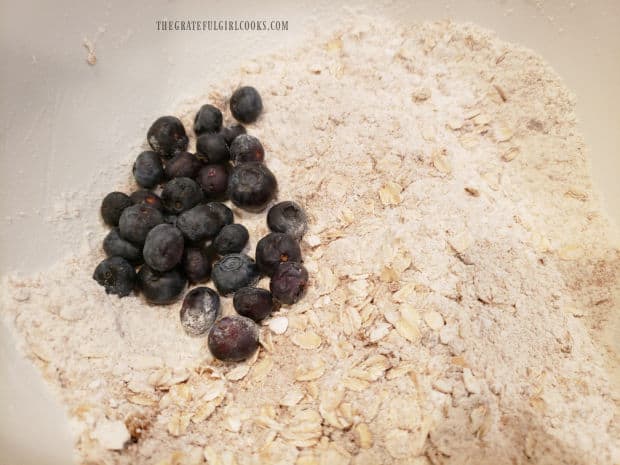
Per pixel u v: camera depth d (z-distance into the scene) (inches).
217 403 4.4
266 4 6.8
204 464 4.1
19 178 5.1
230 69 6.7
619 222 5.3
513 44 6.3
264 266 5.0
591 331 4.7
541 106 5.9
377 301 4.9
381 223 5.4
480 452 4.0
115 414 4.3
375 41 6.7
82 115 5.6
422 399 4.3
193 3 6.3
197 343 4.9
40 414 4.1
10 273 4.8
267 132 6.2
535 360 4.4
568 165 5.7
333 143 5.9
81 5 5.5
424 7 6.7
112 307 4.9
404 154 5.7
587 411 4.2
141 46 6.1
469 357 4.5
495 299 4.7
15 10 5.0
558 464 4.0
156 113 6.3
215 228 5.2
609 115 5.6
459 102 6.2
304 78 6.5
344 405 4.3
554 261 5.1
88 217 5.5
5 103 5.0
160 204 5.5
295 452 4.1
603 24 5.6
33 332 4.5
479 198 5.4
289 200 5.7
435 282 4.9
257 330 4.8
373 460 4.0
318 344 4.7
